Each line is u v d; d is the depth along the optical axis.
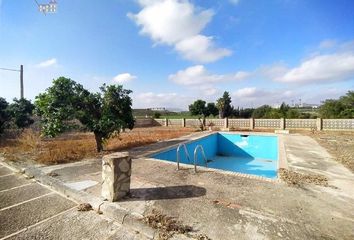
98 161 7.57
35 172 6.14
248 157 15.06
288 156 8.06
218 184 4.96
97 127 8.60
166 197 4.23
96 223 3.51
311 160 7.37
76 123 8.70
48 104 8.18
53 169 6.49
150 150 9.57
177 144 11.24
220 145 16.42
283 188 4.68
